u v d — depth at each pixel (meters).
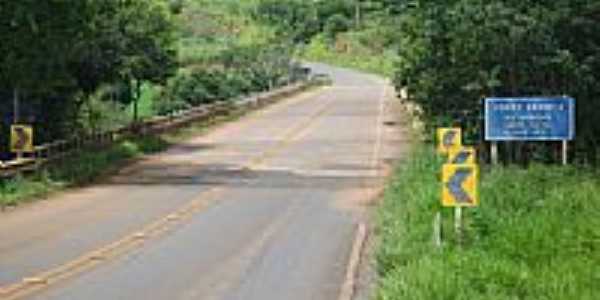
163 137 51.38
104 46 42.41
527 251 17.66
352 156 43.16
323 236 23.45
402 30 38.72
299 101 84.50
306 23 174.88
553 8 34.34
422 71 37.44
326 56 159.25
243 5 173.00
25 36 34.91
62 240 22.89
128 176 36.72
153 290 17.20
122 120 53.09
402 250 18.75
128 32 44.22
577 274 15.36
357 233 23.86
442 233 20.06
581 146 35.47
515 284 14.98
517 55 34.53
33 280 18.12
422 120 45.38
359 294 16.77
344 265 19.67
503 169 30.52
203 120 60.19
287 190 32.62
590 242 18.03
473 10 34.91
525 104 30.17
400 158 41.56
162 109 67.19
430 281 14.74
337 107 76.62
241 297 16.59
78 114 44.53
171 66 47.59
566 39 35.09
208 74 74.38
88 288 17.38
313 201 30.02
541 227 19.33
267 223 25.67
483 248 18.53
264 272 18.94
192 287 17.47
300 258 20.52
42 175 33.19
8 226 25.06
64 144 37.72
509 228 19.44
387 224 24.02
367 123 61.06
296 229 24.62
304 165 40.00
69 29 35.66
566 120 30.16
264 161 41.59
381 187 33.16
